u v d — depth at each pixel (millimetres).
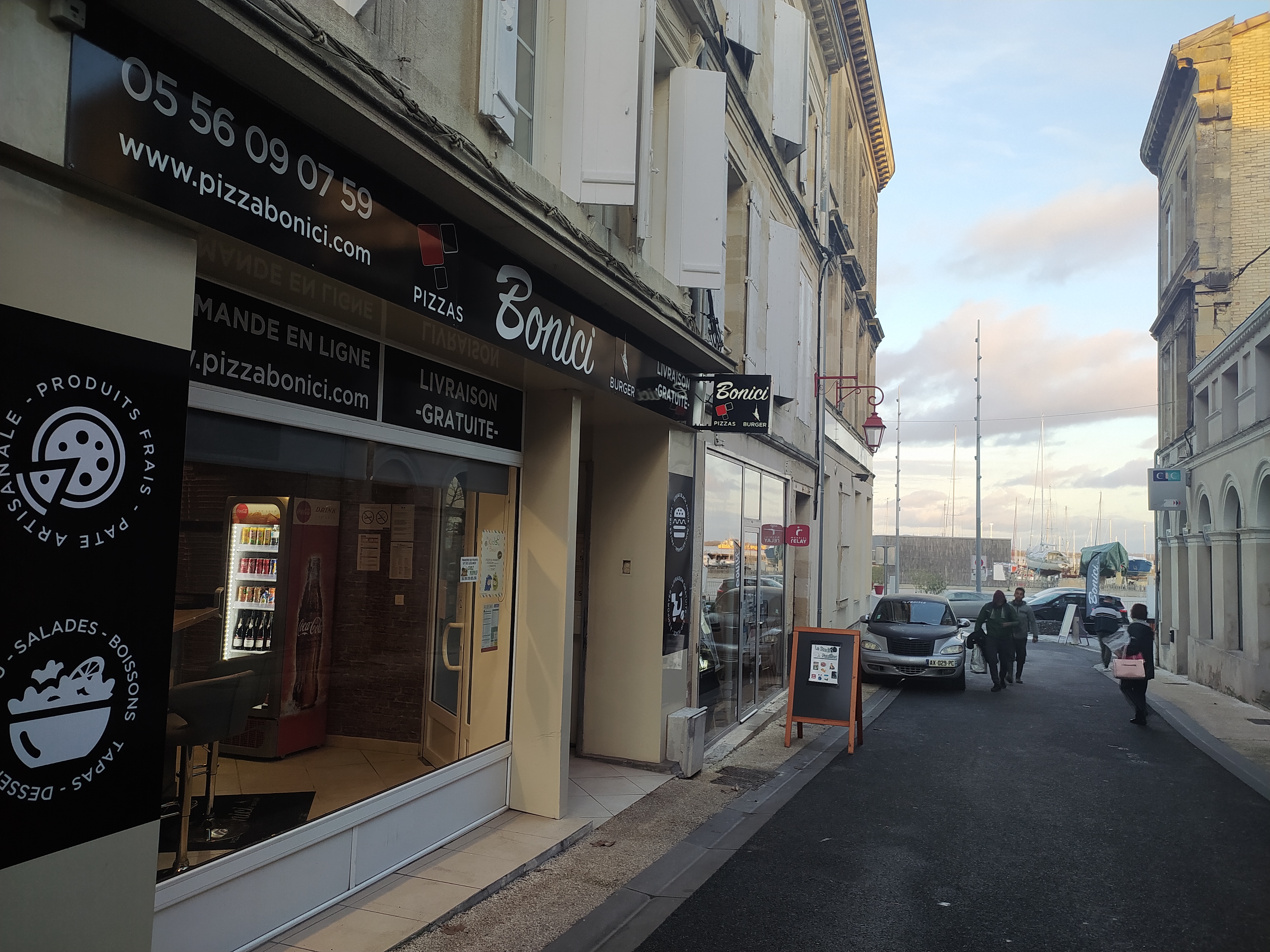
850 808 7590
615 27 6293
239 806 4426
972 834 6887
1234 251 18812
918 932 4965
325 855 4906
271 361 4453
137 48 2990
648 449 8953
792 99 13336
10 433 2713
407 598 5812
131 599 3113
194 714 4164
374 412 5273
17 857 2760
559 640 6762
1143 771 9312
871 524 29469
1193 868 6129
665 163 8430
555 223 5586
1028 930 5016
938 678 16375
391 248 4391
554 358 6117
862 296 24734
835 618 20281
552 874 5715
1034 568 72375
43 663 2830
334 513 5102
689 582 9492
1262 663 14188
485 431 6473
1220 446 16031
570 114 6285
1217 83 19000
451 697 6258
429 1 4609
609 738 8883
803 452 15695
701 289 8922
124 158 2949
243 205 3467
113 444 3035
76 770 2938
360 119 3783
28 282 2756
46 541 2832
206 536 4215
